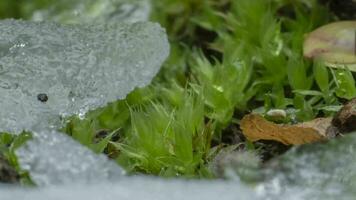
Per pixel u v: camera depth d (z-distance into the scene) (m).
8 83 0.23
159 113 0.24
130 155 0.23
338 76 0.25
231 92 0.25
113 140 0.25
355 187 0.19
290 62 0.26
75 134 0.23
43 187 0.18
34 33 0.25
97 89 0.23
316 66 0.25
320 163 0.20
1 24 0.25
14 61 0.24
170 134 0.23
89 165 0.19
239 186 0.19
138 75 0.24
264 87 0.26
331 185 0.19
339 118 0.23
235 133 0.25
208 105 0.25
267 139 0.23
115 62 0.24
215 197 0.18
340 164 0.20
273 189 0.19
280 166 0.20
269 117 0.24
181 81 0.27
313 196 0.19
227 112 0.25
